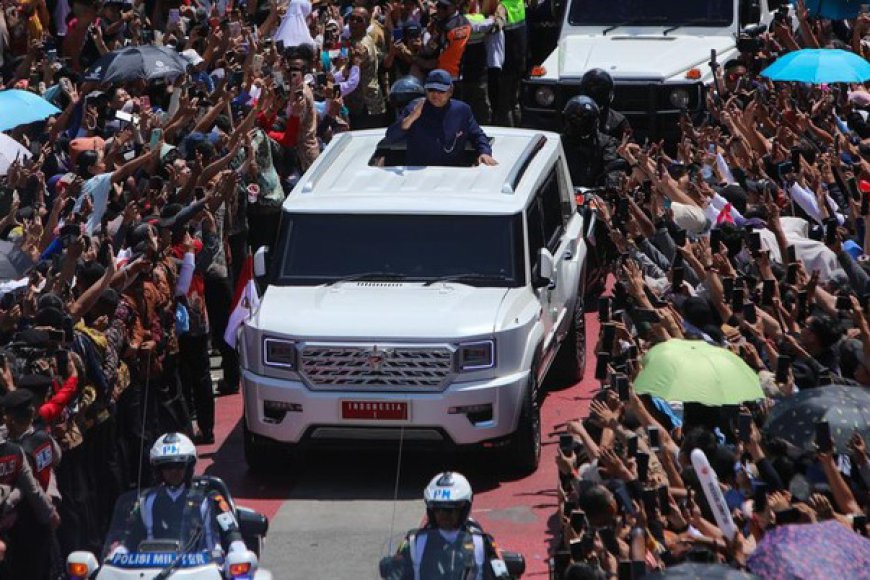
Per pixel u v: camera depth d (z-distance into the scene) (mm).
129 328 29516
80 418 26828
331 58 57406
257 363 33094
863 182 36719
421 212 35031
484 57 58062
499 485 33031
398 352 32250
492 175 36781
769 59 53062
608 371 27188
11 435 24312
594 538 21344
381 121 56594
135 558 23578
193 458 24438
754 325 27125
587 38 58406
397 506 32062
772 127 43500
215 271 38375
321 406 32438
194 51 50156
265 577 24047
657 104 54875
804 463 22359
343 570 28859
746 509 21219
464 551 22484
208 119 40156
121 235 32062
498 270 34406
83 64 49500
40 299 26484
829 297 27984
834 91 47719
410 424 32312
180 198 34844
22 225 33500
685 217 34344
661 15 58781
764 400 24844
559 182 39688
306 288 34562
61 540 27172
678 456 23094
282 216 35500
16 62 49469
